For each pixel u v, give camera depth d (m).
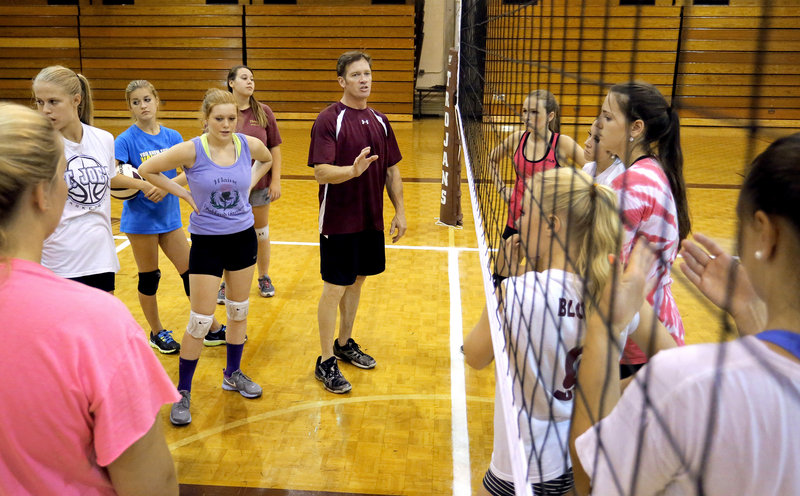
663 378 0.73
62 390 0.99
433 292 4.63
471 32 4.49
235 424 3.02
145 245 3.47
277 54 13.97
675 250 1.77
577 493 1.09
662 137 1.83
